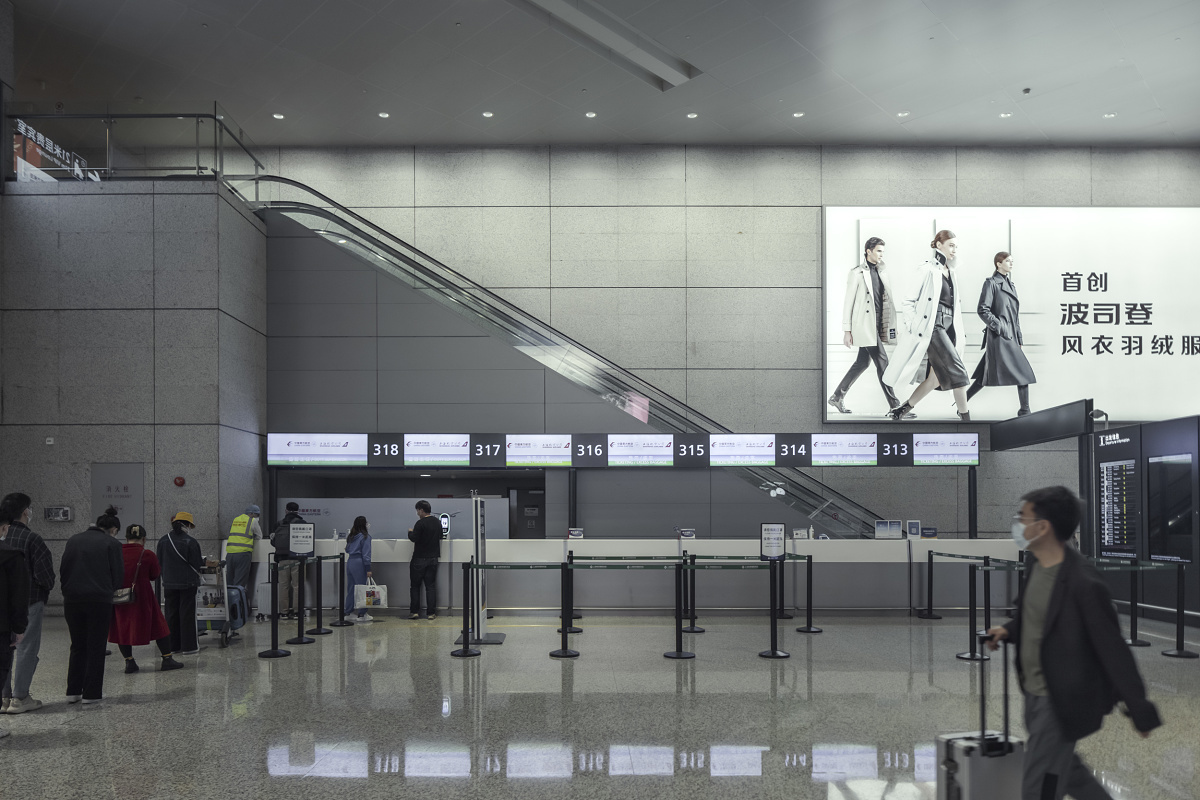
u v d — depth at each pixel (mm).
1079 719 3031
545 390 14258
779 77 13969
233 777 4781
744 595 11883
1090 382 16562
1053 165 17172
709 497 13555
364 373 14273
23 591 5816
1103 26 12219
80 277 11945
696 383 16922
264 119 15820
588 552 11852
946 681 7383
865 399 16672
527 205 17156
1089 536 11922
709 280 17078
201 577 9195
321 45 13023
